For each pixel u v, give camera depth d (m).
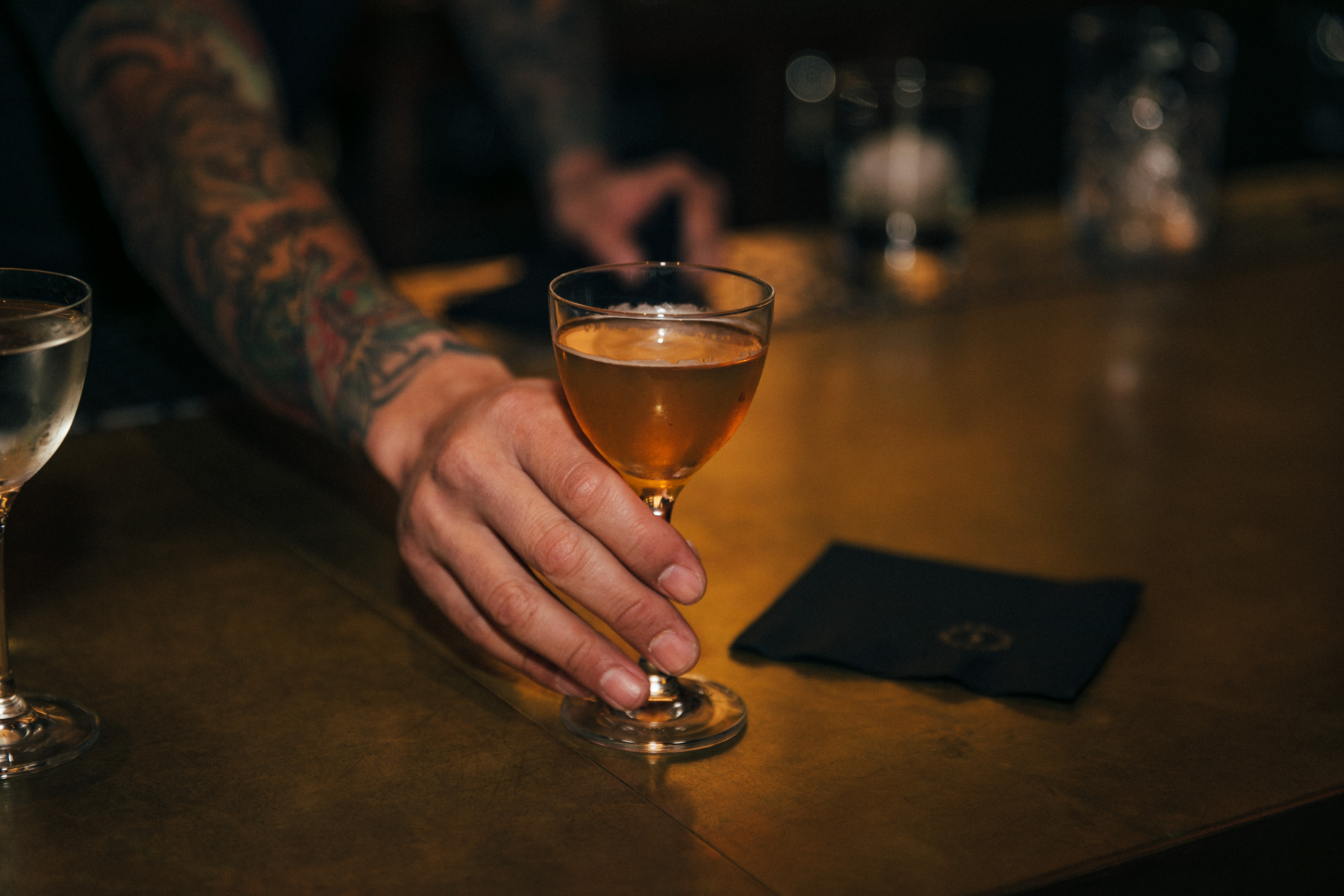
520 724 0.58
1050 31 2.59
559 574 0.56
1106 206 1.17
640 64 2.15
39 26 0.90
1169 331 1.02
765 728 0.58
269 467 0.78
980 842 0.52
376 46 1.93
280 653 0.62
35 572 0.67
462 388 0.64
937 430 0.85
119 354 0.91
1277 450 0.84
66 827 0.51
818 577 0.68
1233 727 0.58
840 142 1.14
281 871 0.50
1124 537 0.73
